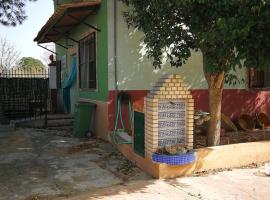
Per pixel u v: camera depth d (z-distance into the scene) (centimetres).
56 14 708
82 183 445
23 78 1089
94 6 697
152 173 471
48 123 896
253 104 803
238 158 517
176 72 720
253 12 391
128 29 674
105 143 667
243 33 397
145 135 490
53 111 1201
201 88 744
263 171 495
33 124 896
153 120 467
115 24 665
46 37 1016
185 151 464
